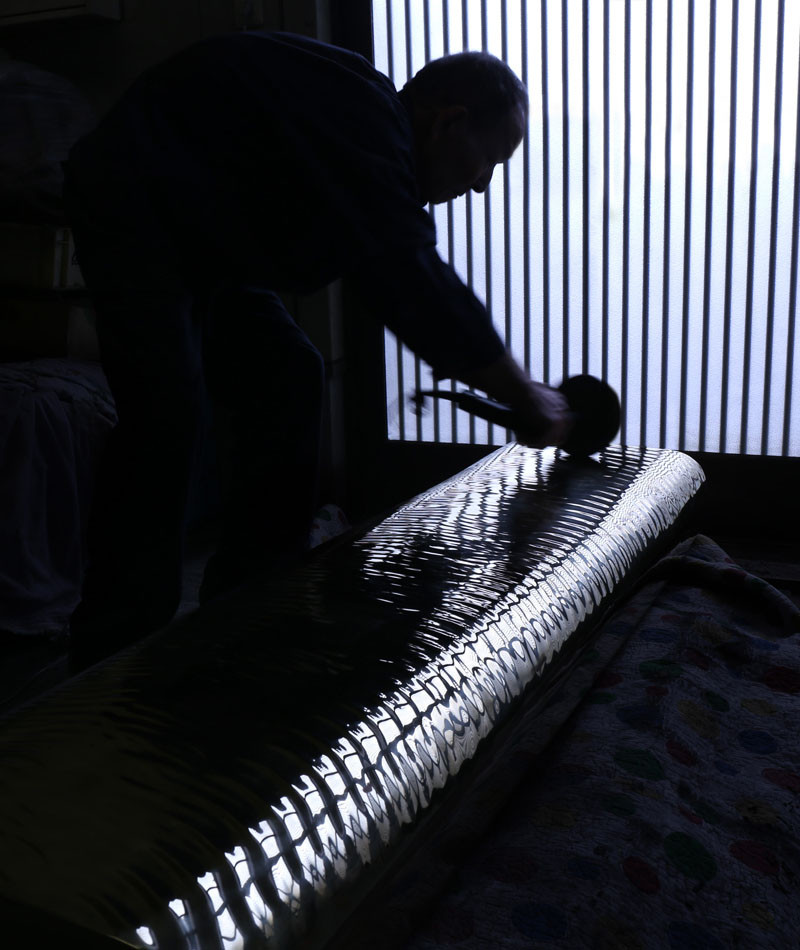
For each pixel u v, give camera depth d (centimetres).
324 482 288
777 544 252
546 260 261
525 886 88
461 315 118
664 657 135
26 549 208
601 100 245
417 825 64
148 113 125
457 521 107
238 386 157
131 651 75
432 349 119
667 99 239
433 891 88
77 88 279
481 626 79
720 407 253
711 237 243
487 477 129
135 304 127
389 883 63
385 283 117
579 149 250
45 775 56
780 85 227
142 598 139
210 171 123
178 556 142
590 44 243
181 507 140
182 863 51
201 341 145
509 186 260
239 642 73
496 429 278
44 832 52
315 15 260
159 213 125
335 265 130
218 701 64
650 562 119
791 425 248
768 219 237
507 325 270
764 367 246
